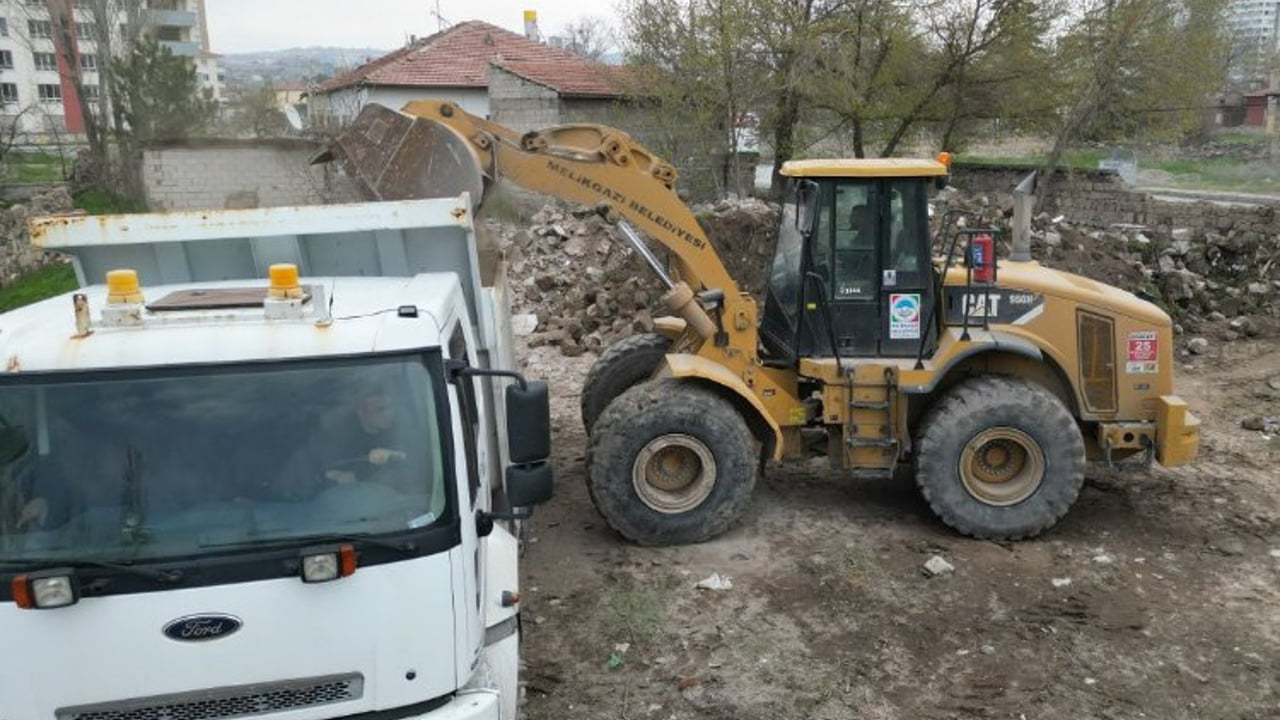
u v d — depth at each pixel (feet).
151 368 11.22
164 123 72.18
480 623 12.48
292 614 10.97
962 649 18.47
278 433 11.32
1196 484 26.61
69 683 10.77
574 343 39.24
